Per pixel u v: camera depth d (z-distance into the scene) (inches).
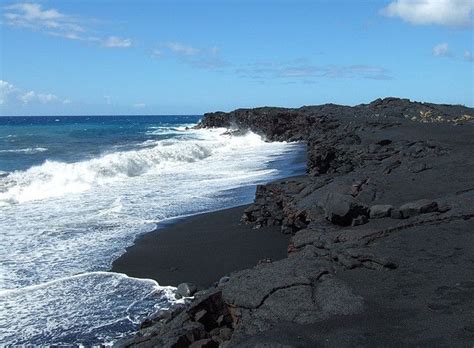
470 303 249.1
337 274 304.0
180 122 5383.9
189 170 1141.1
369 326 235.0
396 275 294.5
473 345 208.4
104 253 500.7
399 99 2709.2
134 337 289.3
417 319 237.5
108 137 2219.5
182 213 676.1
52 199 780.6
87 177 952.9
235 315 275.4
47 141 1875.0
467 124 1486.2
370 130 1323.8
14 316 351.3
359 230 382.6
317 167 832.9
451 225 385.4
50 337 319.0
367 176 637.9
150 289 402.3
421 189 539.8
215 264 458.6
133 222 626.5
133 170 1095.0
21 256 490.0
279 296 272.5
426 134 1143.6
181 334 259.8
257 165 1211.9
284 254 476.4
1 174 907.4
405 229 383.9
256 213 594.2
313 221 461.4
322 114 2303.2
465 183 550.6
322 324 241.1
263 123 2532.0
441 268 299.0
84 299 382.0
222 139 2269.9
